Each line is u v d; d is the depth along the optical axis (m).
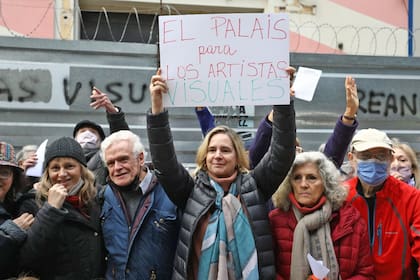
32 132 4.52
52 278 2.73
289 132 2.68
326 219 2.72
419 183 3.90
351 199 3.04
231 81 2.66
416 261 2.88
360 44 6.66
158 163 2.68
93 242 2.80
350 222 2.73
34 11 6.05
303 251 2.68
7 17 5.97
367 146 2.91
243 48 2.67
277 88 2.64
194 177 2.85
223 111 4.79
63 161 2.87
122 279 2.73
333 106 4.98
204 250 2.58
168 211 2.86
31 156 3.68
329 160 2.96
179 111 4.73
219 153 2.73
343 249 2.69
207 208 2.64
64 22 6.13
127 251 2.76
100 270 2.82
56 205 2.67
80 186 2.88
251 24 2.67
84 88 4.60
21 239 2.65
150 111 2.71
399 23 6.70
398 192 2.98
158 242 2.80
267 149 3.30
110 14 6.78
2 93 4.47
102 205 2.92
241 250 2.55
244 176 2.76
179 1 6.63
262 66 2.66
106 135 4.61
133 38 6.85
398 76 5.10
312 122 4.96
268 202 3.19
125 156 2.85
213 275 2.54
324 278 2.60
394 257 2.88
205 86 2.67
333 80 4.99
